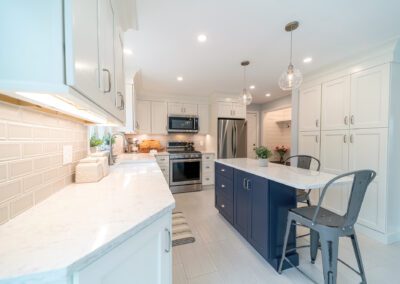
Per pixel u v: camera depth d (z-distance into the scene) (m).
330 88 2.62
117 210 0.80
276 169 1.92
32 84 0.50
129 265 0.67
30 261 0.47
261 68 2.76
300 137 3.09
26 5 0.49
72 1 0.52
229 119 4.24
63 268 0.45
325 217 1.37
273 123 5.66
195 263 1.72
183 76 3.11
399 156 2.08
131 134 4.17
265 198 1.66
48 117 0.97
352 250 1.90
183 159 3.94
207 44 2.07
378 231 2.09
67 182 1.21
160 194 1.03
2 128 0.66
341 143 2.47
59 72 0.51
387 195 2.04
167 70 2.84
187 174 3.98
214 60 2.49
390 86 2.00
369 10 1.53
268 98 4.86
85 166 1.29
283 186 1.66
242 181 2.10
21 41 0.49
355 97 2.31
